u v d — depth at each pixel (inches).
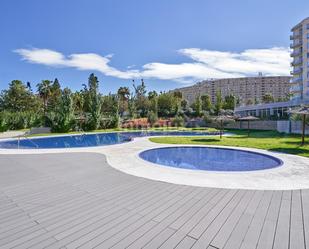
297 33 1892.2
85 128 1019.9
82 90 1560.0
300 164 292.4
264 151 406.3
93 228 117.5
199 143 542.6
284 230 114.4
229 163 371.6
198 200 160.7
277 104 1194.6
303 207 146.5
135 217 131.4
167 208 145.5
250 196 169.3
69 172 245.1
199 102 1900.8
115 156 348.2
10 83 1663.4
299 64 1862.7
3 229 116.0
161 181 211.2
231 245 100.3
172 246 99.7
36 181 209.0
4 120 844.6
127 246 99.9
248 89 3299.7
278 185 199.2
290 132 848.3
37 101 1750.7
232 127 1221.1
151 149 438.9
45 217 131.1
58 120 908.0
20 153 370.3
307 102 987.9
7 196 167.8
